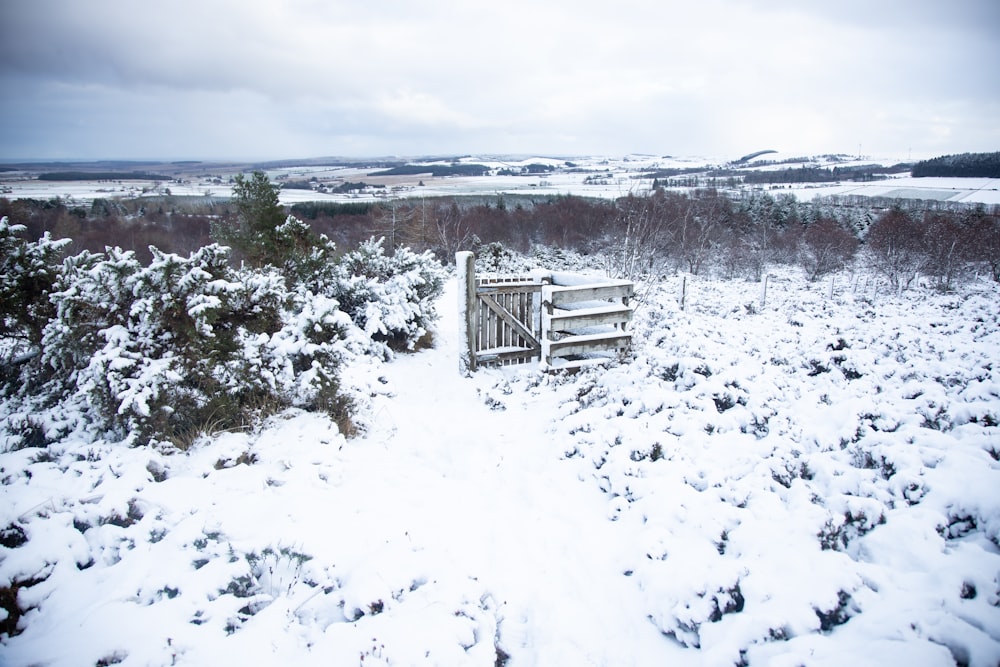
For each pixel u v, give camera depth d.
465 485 4.60
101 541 3.32
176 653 2.58
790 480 3.98
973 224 32.72
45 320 5.64
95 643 2.58
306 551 3.44
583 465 4.66
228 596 2.96
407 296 9.18
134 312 4.94
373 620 2.88
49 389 5.48
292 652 2.65
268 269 7.77
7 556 3.01
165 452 4.54
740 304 17.73
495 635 2.95
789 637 2.63
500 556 3.64
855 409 4.78
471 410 6.42
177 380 4.85
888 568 2.95
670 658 2.78
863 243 39.94
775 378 6.12
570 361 7.64
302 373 5.66
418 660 2.62
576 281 8.15
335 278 8.62
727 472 4.07
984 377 6.02
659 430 4.78
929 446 4.07
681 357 6.50
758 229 43.84
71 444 4.68
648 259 24.08
